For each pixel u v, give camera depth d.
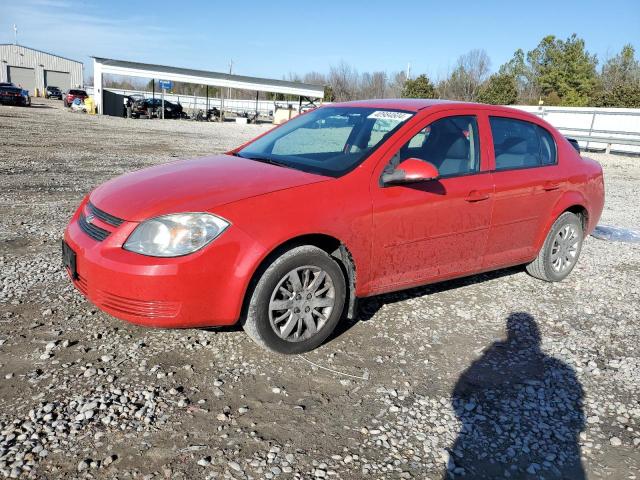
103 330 3.71
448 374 3.52
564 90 59.19
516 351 3.91
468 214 4.29
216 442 2.67
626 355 3.96
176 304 3.11
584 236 5.64
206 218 3.17
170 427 2.75
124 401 2.92
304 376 3.34
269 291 3.34
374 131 4.14
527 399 3.29
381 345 3.83
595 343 4.13
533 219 4.91
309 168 3.93
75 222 3.72
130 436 2.66
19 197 7.75
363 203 3.66
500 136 4.73
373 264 3.80
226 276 3.18
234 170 3.87
